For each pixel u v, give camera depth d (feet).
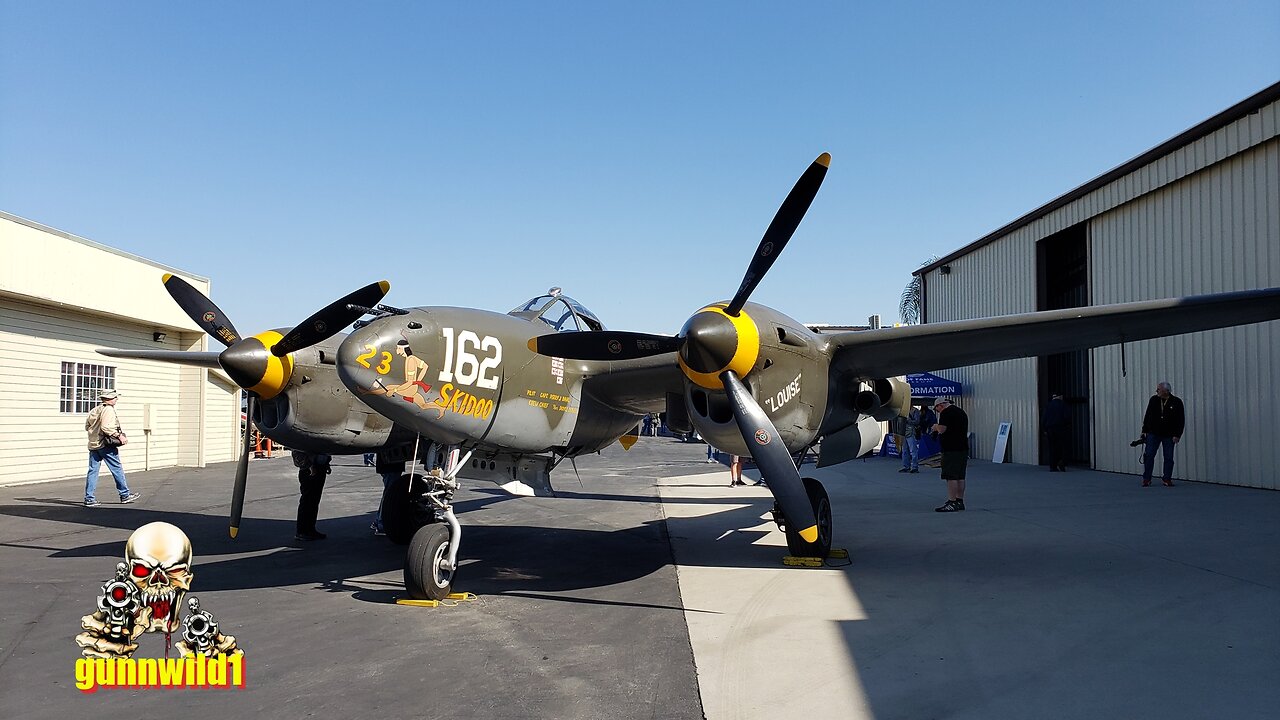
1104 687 13.03
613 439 27.02
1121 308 20.76
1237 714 11.85
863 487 47.06
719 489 48.06
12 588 21.54
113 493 45.60
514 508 39.19
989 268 67.87
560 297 27.96
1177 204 45.19
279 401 25.11
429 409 19.54
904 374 26.37
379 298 19.42
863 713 12.17
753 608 18.74
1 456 47.37
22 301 48.73
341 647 16.05
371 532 32.19
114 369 57.31
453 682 13.89
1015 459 63.98
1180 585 19.89
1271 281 38.50
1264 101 38.45
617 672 14.32
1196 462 43.65
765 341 20.33
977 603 18.70
